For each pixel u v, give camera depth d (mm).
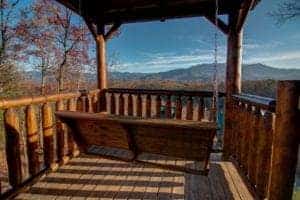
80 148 3176
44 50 14695
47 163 3082
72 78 16453
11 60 12469
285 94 1680
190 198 2512
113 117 2525
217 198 2508
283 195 1748
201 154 2510
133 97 4914
